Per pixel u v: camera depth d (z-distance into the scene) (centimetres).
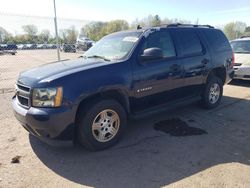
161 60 475
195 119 551
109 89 399
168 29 516
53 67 422
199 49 562
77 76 375
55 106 358
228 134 473
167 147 421
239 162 371
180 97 532
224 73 641
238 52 959
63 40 3428
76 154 399
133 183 324
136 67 434
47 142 380
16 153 402
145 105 464
